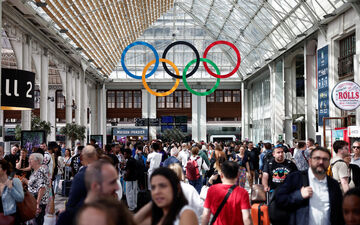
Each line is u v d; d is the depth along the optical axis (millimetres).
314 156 3852
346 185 5301
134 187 11070
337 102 14289
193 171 11477
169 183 3064
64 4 22797
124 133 46906
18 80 14172
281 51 32438
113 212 1798
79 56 33219
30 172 10734
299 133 33469
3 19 20453
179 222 2988
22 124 23609
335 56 22641
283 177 6719
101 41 32469
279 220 3957
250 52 41156
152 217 3150
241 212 4719
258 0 29641
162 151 15062
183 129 43375
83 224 1754
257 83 46156
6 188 5461
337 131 13906
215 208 4762
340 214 3834
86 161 5145
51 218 6160
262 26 33156
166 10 37656
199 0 37625
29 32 23719
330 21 22906
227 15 37250
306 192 3787
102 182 3145
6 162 5590
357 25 19562
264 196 6027
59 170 13508
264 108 42594
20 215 5598
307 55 28156
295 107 33750
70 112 34969
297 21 27641
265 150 11906
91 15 26188
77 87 37594
